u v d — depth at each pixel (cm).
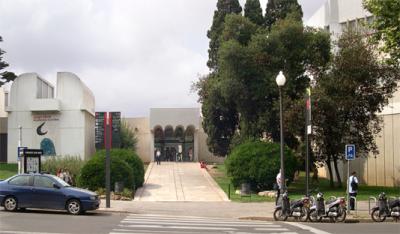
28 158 3281
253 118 4225
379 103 3753
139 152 7169
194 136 7050
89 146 5697
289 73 3969
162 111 6975
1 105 6769
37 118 5438
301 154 3778
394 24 2538
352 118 3741
